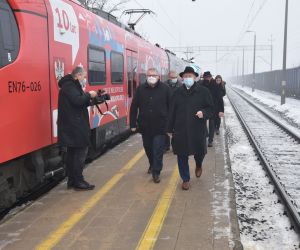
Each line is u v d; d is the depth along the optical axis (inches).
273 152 462.6
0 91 198.8
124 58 458.3
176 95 265.0
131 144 450.6
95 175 308.2
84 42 316.5
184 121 261.3
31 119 228.8
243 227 226.8
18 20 219.1
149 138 290.2
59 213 223.1
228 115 935.7
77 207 233.0
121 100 444.5
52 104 256.5
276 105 1219.2
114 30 418.9
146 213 221.9
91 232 196.7
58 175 295.6
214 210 225.5
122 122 451.5
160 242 183.9
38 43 237.6
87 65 323.9
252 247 197.9
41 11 242.8
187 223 206.2
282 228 225.6
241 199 278.8
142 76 564.1
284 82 1192.2
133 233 194.7
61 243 184.5
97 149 378.9
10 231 199.2
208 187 272.4
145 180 292.0
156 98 283.3
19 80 215.6
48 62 250.8
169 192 261.1
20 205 253.8
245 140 547.5
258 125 736.3
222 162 350.3
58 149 280.8
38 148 238.1
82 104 247.9
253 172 358.3
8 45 208.8
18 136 215.2
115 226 203.6
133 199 246.8
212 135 429.1
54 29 259.4
